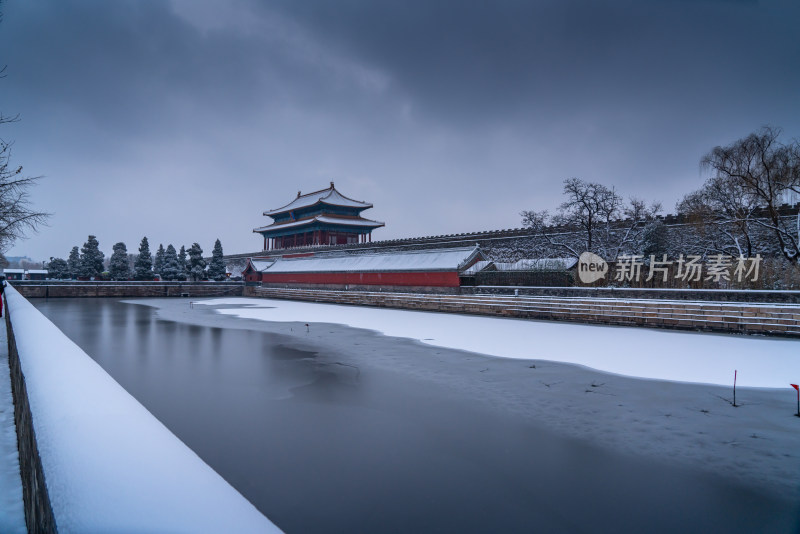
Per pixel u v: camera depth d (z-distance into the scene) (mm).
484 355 20453
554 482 8266
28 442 4527
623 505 7449
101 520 1988
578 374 16688
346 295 55688
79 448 2842
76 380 4594
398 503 7402
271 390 14531
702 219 36656
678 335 26312
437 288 46375
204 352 21359
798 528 6770
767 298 26312
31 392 4188
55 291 63219
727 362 18516
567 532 6621
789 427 11133
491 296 40188
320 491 7785
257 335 27141
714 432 10820
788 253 32625
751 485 8188
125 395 4156
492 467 8883
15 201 15195
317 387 14914
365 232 96438
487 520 6922
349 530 6586
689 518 7066
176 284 72062
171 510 2182
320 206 92062
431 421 11570
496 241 51719
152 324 32938
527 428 11109
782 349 21344
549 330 29016
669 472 8711
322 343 24000
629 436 10578
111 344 23703
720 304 27312
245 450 9602
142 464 2697
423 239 58094
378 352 21297
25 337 7641
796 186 30703
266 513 7031
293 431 10781
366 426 11180
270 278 73062
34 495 3773
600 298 33000
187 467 2764
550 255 47094
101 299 62438
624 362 18703
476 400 13453
